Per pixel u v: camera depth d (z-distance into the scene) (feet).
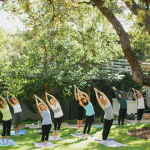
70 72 47.24
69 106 65.05
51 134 35.09
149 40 44.14
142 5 34.65
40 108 26.73
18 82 47.26
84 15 48.08
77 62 53.57
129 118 50.72
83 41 51.60
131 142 28.71
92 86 54.39
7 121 28.71
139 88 59.62
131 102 55.06
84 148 25.62
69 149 25.20
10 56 48.08
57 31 35.50
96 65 53.88
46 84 46.85
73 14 35.45
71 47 47.47
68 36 46.60
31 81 47.24
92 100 64.75
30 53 46.78
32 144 28.58
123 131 35.01
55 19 33.19
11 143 29.27
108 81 55.47
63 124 46.98
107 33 51.98
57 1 31.73
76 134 34.30
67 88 48.75
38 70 47.03
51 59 47.65
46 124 26.63
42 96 51.49
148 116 50.96
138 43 44.91
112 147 25.75
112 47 52.60
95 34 50.52
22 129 39.78
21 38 48.49
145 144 27.12
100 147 25.89
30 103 52.29
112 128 37.35
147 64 47.55
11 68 47.57
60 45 45.65
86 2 34.42
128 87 58.85
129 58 30.94
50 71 46.21
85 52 50.19
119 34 31.42
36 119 63.82
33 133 36.06
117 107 58.13
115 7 33.37
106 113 27.66
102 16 47.98
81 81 47.80
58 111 31.42
